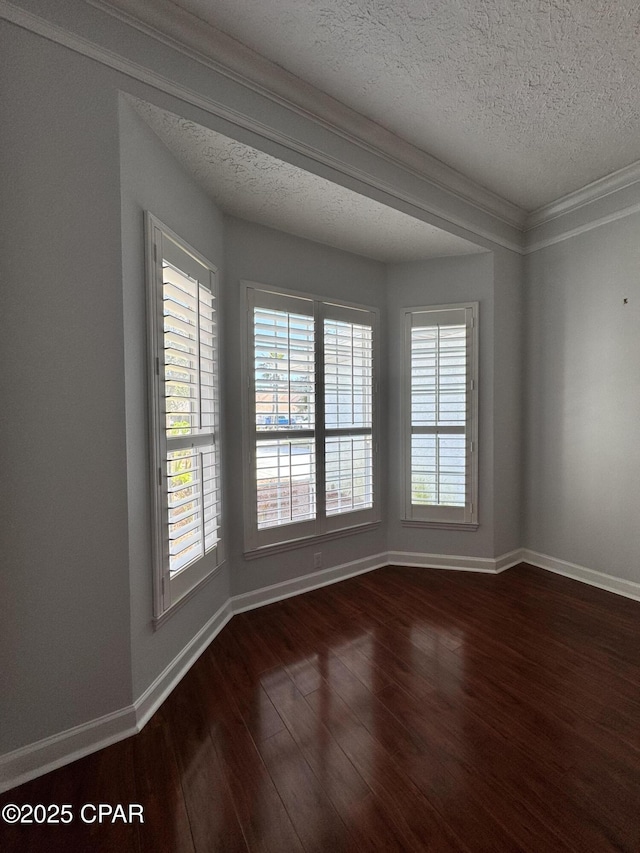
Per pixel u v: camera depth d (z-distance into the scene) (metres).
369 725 1.45
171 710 1.54
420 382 2.94
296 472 2.51
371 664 1.82
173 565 1.69
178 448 1.74
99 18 1.31
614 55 1.57
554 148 2.19
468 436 2.86
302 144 1.80
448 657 1.87
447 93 1.78
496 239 2.79
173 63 1.45
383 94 1.78
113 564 1.38
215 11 1.39
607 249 2.55
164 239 1.62
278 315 2.41
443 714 1.50
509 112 1.91
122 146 1.38
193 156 1.71
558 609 2.33
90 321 1.32
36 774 1.25
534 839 1.04
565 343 2.79
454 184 2.45
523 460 3.04
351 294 2.79
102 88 1.32
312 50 1.55
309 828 1.08
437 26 1.45
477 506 2.87
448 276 2.88
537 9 1.39
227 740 1.39
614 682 1.68
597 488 2.63
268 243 2.38
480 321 2.83
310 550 2.62
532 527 3.02
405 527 3.02
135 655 1.45
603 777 1.22
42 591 1.27
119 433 1.39
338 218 2.28
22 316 1.22
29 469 1.24
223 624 2.16
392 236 2.53
